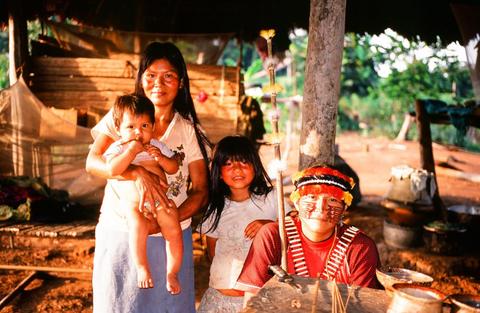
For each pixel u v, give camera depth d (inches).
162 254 102.7
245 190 119.6
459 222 268.2
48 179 281.7
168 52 102.3
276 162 88.8
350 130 984.9
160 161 97.3
